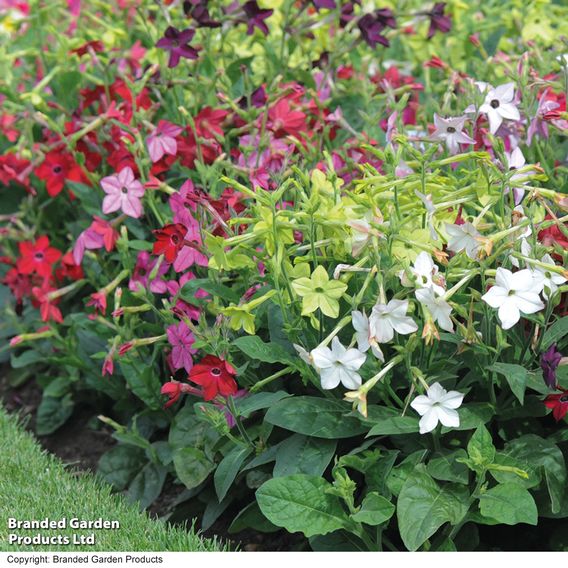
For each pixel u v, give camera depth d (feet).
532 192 5.02
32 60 7.79
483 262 4.91
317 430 5.13
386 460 5.12
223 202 5.38
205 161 6.31
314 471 5.13
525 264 5.01
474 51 7.41
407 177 5.12
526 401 5.24
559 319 5.15
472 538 5.25
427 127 5.98
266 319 5.59
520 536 5.50
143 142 6.43
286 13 6.89
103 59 7.27
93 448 6.76
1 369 7.74
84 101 6.84
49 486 5.96
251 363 5.57
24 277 6.96
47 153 6.67
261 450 5.41
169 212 6.27
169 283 5.89
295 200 5.27
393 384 5.27
